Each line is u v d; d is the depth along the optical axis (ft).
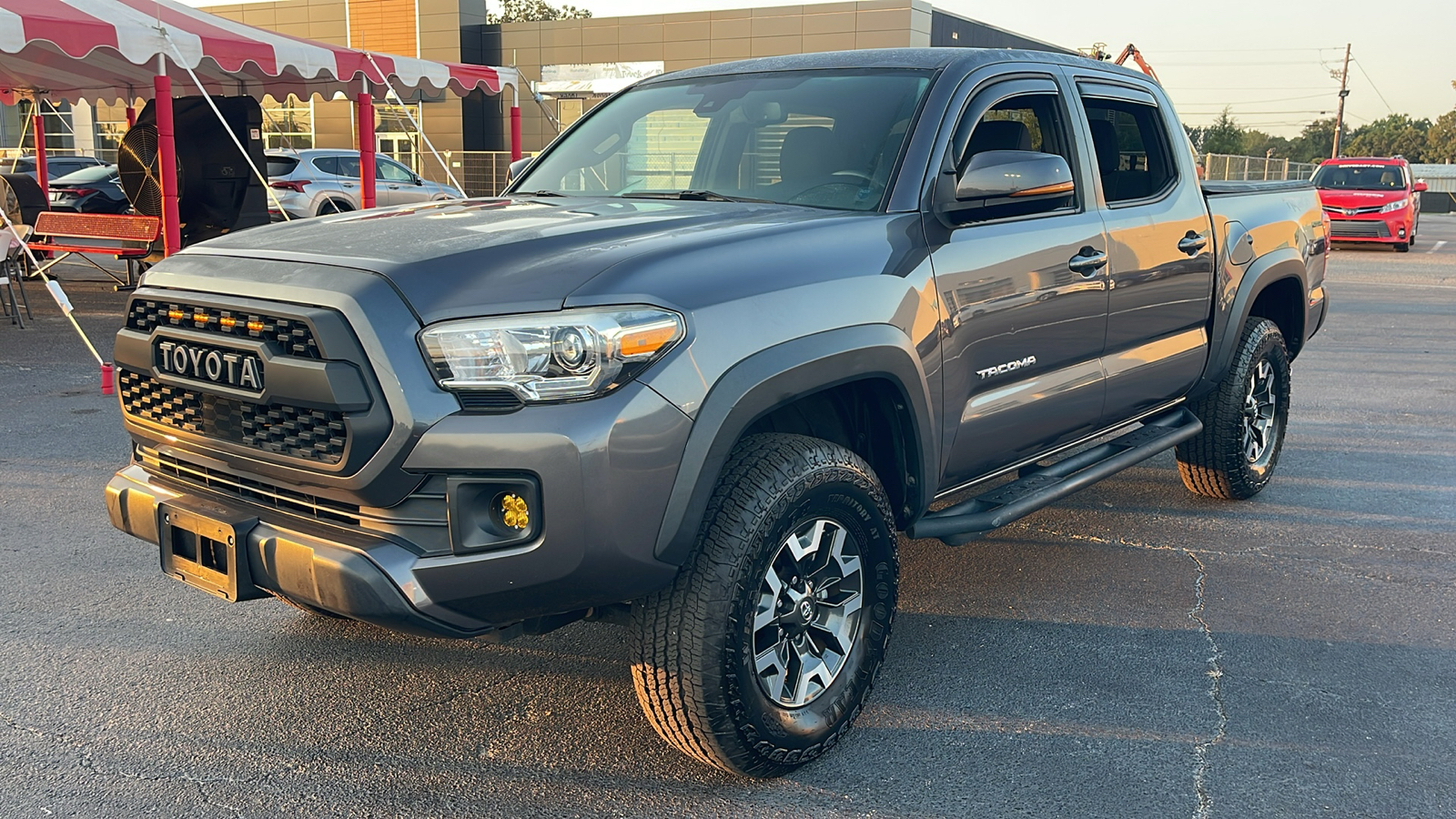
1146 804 8.69
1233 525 15.92
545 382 7.51
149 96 46.09
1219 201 15.11
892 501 10.53
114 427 20.90
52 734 9.64
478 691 10.61
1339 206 69.46
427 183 68.28
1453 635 12.06
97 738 9.60
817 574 9.21
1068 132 12.47
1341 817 8.52
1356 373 28.48
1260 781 9.03
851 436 10.42
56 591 12.94
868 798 8.77
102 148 107.14
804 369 8.57
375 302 7.70
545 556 7.53
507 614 7.91
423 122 115.14
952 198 10.56
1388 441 21.06
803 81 12.12
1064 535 15.42
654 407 7.70
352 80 39.09
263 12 119.14
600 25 112.27
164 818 8.38
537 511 7.50
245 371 8.17
